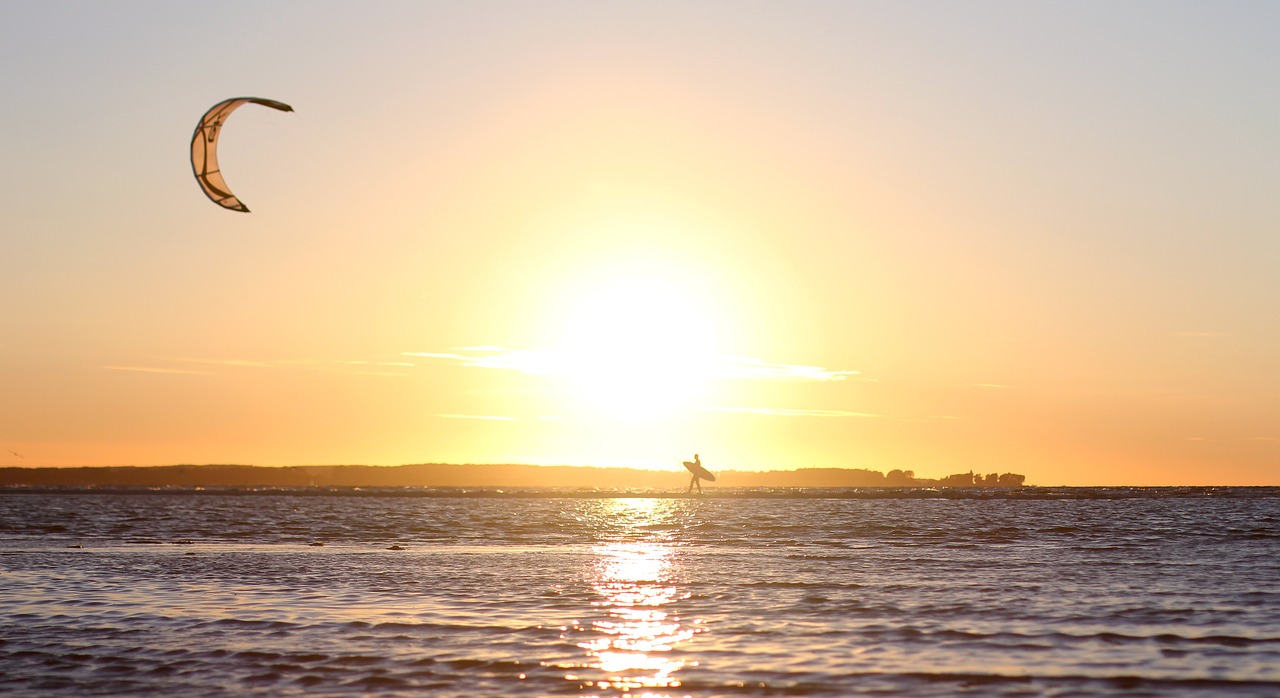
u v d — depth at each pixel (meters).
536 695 21.62
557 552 56.66
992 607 32.38
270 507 154.25
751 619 30.44
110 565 48.06
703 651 25.70
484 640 27.14
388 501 193.38
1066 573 42.12
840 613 31.44
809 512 126.06
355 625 29.45
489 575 43.06
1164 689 21.67
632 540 68.12
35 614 31.66
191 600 34.78
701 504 169.00
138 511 135.00
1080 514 112.44
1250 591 35.50
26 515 118.31
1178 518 99.12
